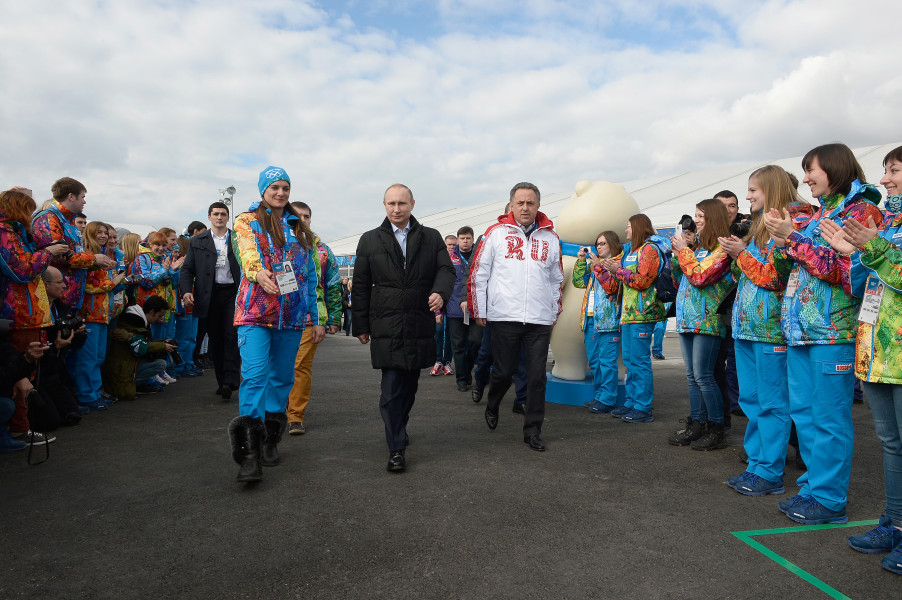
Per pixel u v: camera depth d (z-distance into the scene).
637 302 5.00
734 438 4.55
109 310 5.57
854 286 2.62
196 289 5.98
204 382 7.16
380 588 2.23
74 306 4.95
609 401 5.50
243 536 2.69
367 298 3.82
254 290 3.56
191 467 3.71
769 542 2.66
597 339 5.62
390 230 3.75
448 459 3.93
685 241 4.20
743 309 3.38
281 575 2.33
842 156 2.83
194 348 7.88
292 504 3.09
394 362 3.63
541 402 4.25
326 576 2.32
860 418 5.28
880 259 2.30
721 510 3.04
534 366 4.25
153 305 6.30
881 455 4.10
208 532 2.73
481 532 2.74
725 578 2.32
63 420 4.74
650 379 5.10
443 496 3.21
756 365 3.37
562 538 2.68
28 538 2.66
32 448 4.05
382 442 4.36
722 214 4.04
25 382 4.10
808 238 2.78
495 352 4.45
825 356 2.80
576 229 5.98
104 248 5.83
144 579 2.30
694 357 4.20
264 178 3.72
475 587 2.24
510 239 4.34
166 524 2.82
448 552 2.54
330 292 4.81
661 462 3.89
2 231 3.91
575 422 5.11
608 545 2.61
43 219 4.66
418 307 3.69
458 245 6.88
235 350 6.05
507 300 4.28
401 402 3.75
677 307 4.30
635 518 2.93
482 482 3.45
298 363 4.59
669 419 5.22
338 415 5.30
